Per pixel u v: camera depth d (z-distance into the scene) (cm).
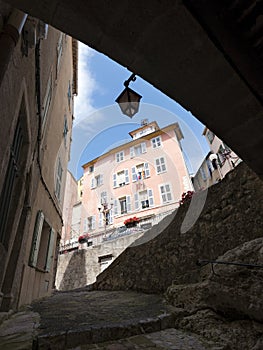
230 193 403
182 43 146
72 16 133
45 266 621
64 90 843
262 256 279
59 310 401
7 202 299
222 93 177
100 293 626
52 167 694
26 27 244
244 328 261
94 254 1057
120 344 246
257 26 163
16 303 399
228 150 913
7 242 304
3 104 202
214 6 150
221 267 323
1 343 222
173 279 476
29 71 300
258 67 172
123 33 141
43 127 493
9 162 291
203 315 304
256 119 194
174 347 237
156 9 129
